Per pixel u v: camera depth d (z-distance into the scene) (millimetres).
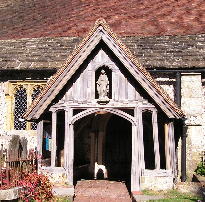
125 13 16078
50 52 13906
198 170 11859
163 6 16266
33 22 16953
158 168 10609
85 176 14523
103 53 11203
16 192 8523
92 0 17875
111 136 14859
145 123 13133
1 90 13711
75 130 13570
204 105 12555
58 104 11078
